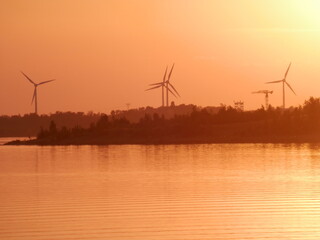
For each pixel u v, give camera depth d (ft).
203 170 606.96
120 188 474.49
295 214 358.84
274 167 625.82
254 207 380.99
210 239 308.19
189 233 319.06
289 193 434.71
